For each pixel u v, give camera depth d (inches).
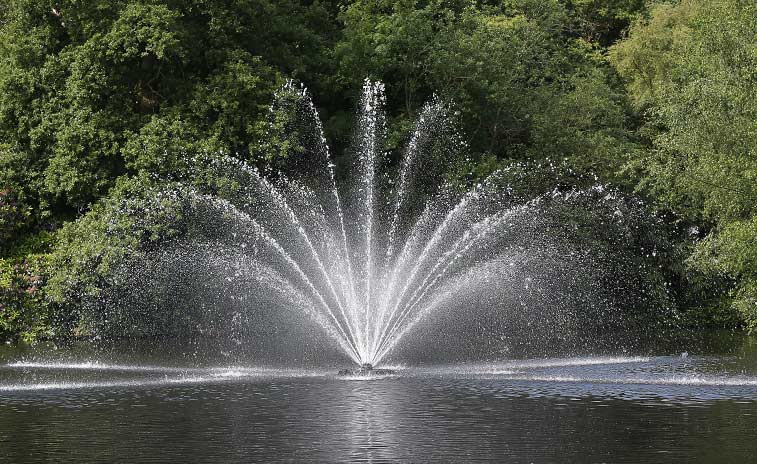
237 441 1125.1
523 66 3228.3
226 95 2571.4
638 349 2315.5
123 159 2564.0
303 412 1309.1
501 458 1035.3
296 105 2765.7
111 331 2480.3
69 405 1385.3
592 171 2997.0
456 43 2999.5
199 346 2308.1
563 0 3956.7
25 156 2635.3
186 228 2482.8
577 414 1285.7
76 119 2527.1
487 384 1573.6
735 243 1898.4
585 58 3666.3
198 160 2484.0
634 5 4065.0
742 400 1401.3
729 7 2213.3
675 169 2181.3
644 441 1114.7
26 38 2650.1
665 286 3014.3
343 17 3147.1
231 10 2719.0
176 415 1295.5
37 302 2495.1
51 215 2719.0
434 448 1082.1
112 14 2546.8
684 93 2166.6
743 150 2005.4
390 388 1535.4
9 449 1091.9
